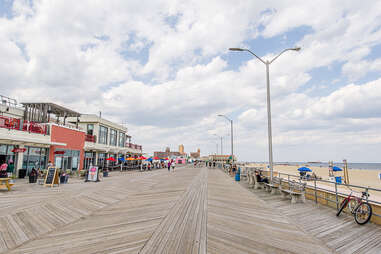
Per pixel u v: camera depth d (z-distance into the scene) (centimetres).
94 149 3131
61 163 2489
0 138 1585
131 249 484
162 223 682
